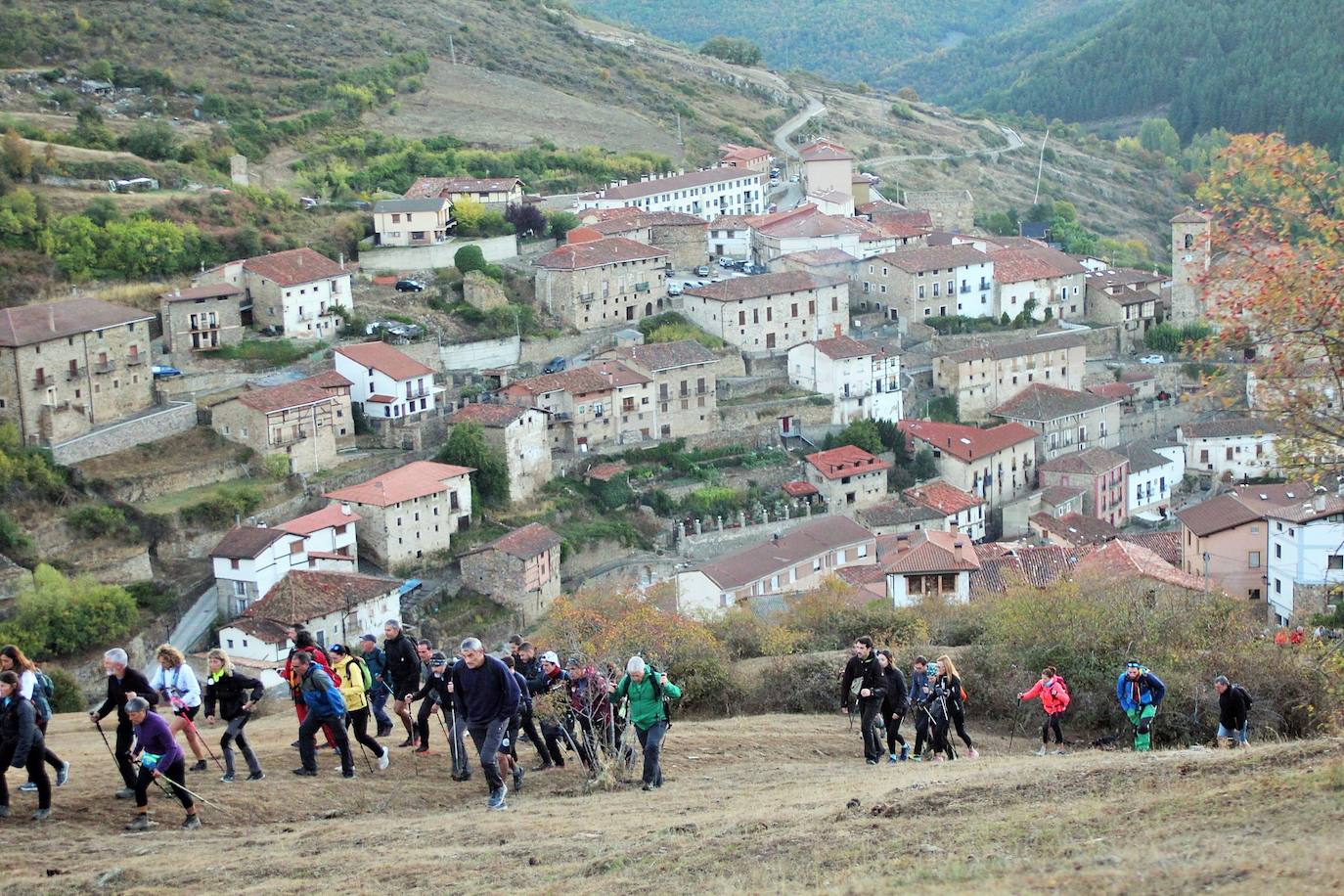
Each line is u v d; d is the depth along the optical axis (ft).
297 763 168.45
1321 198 164.96
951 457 594.65
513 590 479.82
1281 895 97.30
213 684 159.12
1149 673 187.83
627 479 562.66
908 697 188.75
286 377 556.51
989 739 216.54
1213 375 171.42
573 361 628.28
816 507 566.77
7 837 140.05
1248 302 163.32
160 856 133.49
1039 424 628.28
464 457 524.11
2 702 140.67
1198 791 132.67
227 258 629.92
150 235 599.16
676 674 245.45
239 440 508.94
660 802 152.46
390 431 545.03
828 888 111.45
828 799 146.61
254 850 135.74
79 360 493.36
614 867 125.18
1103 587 292.81
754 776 170.91
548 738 172.04
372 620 440.04
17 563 433.48
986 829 126.52
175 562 463.01
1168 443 642.22
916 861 118.52
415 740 177.88
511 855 131.13
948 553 385.91
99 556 447.83
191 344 555.28
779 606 415.23
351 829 142.92
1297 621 345.51
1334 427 162.81
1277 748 147.84
